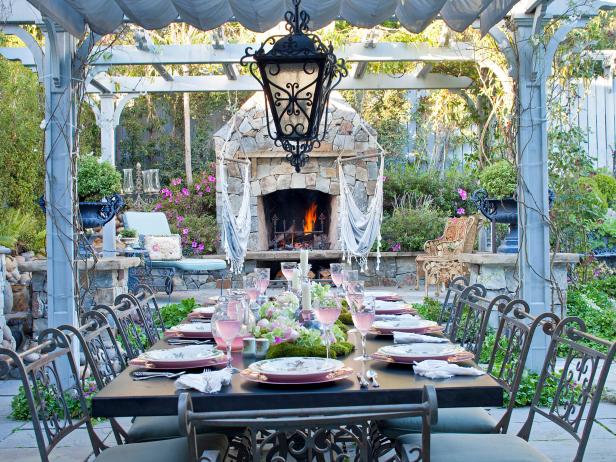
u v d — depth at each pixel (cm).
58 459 336
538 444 347
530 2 449
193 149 1351
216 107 1360
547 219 465
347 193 791
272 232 1115
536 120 465
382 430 271
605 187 915
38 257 792
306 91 293
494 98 729
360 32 645
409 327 298
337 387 206
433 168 1209
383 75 752
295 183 1034
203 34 681
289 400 199
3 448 354
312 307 270
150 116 1352
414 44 623
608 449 338
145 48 612
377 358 240
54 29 429
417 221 1046
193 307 696
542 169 466
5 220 786
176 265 881
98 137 1220
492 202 581
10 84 794
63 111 437
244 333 269
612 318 626
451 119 898
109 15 408
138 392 205
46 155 436
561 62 554
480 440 236
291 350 246
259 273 375
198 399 199
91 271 512
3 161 793
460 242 867
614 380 464
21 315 579
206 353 247
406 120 1262
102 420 401
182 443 239
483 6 380
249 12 394
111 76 733
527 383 417
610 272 827
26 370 201
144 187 1133
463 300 367
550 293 470
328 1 414
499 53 587
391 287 1019
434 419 153
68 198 439
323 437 245
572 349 229
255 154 1023
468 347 354
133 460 223
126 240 894
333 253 1003
